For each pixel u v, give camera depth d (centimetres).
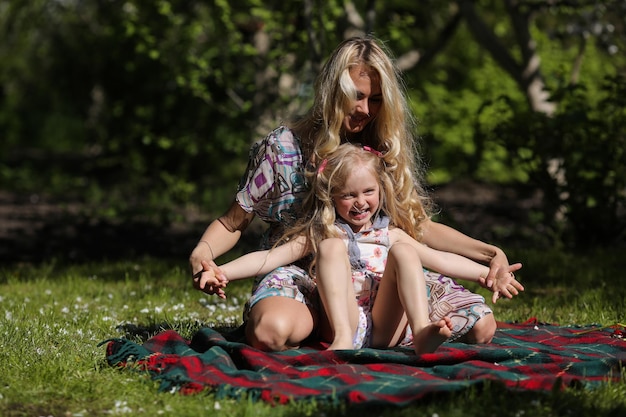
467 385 390
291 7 1191
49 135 3169
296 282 471
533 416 369
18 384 418
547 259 891
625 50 1198
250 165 496
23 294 729
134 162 1783
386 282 459
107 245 1140
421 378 416
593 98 1376
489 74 1645
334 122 478
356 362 439
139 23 1340
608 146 954
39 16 2116
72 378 430
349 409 376
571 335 532
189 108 1691
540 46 1473
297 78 1303
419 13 1723
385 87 477
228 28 1249
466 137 1652
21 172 1981
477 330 478
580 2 1102
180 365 426
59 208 1507
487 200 1584
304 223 481
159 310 629
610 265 857
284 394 388
